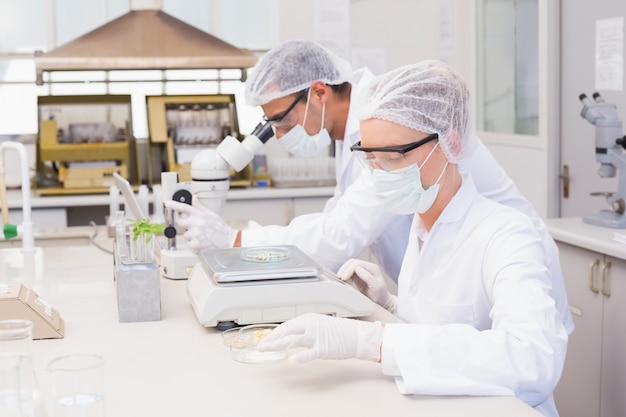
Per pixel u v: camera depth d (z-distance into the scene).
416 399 1.38
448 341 1.44
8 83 4.77
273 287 1.75
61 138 4.41
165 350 1.65
